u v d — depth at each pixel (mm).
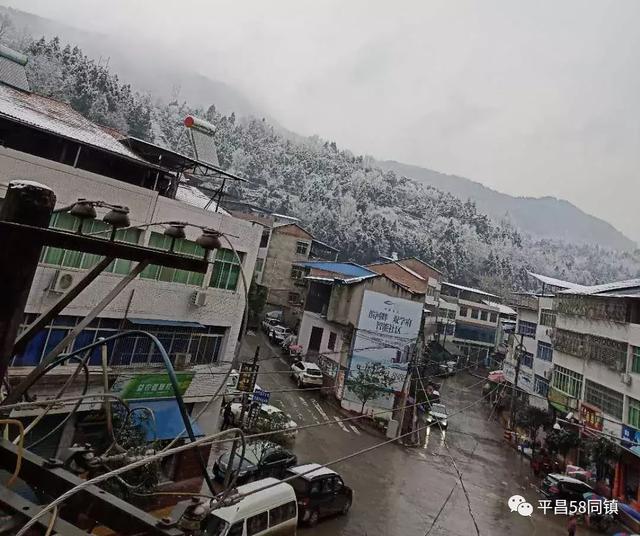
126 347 12867
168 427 12797
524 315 37594
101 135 14797
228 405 20469
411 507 16500
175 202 13641
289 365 32531
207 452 13977
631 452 19938
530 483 22891
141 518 2082
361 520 14578
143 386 12727
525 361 35469
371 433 25141
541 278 39000
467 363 53031
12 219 2059
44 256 11320
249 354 33125
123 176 14758
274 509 11094
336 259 54594
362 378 26891
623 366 21891
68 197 11523
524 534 16516
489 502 18969
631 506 20297
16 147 12742
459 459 24328
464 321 56531
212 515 10117
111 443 3330
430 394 34750
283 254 47188
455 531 15289
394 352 27594
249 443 16250
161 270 13555
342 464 19453
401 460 21859
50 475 2344
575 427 24750
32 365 11156
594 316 24844
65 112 15133
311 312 34094
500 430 32719
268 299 46156
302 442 21031
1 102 12672
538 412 28672
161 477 12781
